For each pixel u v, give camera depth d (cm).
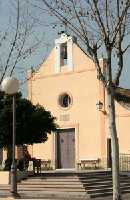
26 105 2478
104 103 3544
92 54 1623
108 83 1580
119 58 1568
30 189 2281
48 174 2497
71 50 3759
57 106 3775
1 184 2386
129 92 3638
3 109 2406
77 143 3628
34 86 3900
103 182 2345
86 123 3619
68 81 3753
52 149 3719
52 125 2597
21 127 2428
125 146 3428
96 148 3541
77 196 2091
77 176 2334
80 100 3672
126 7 1541
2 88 2023
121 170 3384
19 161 2591
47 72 3862
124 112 3456
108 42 1564
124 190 2397
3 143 2455
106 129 3506
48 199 2033
